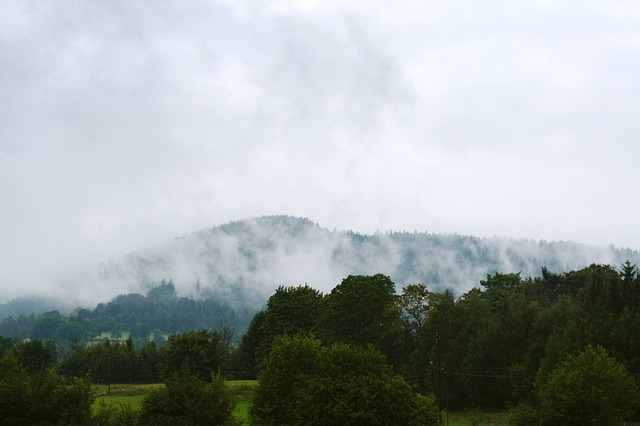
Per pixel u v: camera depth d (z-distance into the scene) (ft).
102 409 184.14
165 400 173.68
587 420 183.83
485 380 289.33
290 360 191.31
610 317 238.48
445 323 312.50
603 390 185.57
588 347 207.31
